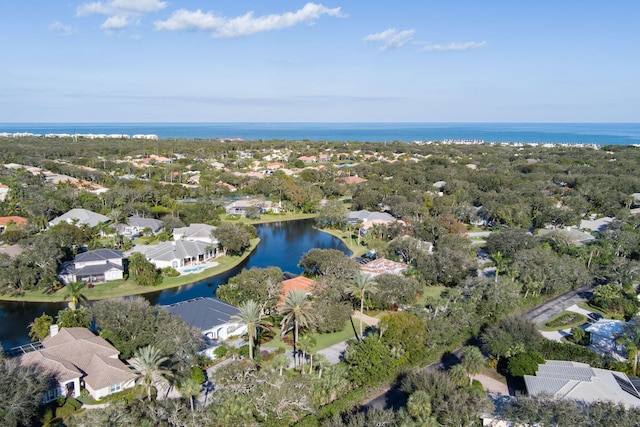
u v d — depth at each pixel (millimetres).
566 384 53312
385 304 79938
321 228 144375
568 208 147250
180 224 128750
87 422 41719
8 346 65938
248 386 48406
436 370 61281
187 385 47906
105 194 149000
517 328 64375
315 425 46750
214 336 68500
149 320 61781
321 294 75562
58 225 110812
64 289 87000
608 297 84938
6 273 83062
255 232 132250
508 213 139625
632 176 191125
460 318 69125
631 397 51188
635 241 110375
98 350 57375
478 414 46469
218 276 100250
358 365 56156
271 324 74000
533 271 88438
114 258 96688
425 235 119562
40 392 46719
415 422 44969
